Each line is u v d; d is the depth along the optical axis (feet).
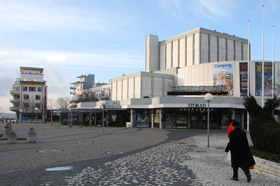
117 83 247.70
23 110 279.69
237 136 26.09
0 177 26.78
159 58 289.94
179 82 225.76
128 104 145.89
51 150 47.01
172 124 131.75
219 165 33.88
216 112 128.77
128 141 64.69
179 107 127.03
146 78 221.25
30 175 27.71
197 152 46.39
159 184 24.47
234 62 195.93
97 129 121.60
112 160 37.37
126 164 34.40
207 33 254.27
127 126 142.61
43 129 120.88
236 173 25.96
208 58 252.62
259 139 36.63
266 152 34.78
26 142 60.70
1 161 35.83
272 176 26.81
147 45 290.35
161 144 58.80
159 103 130.72
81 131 104.83
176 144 59.06
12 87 334.85
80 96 333.42
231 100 123.95
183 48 264.52
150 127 141.38
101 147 52.19
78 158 38.75
